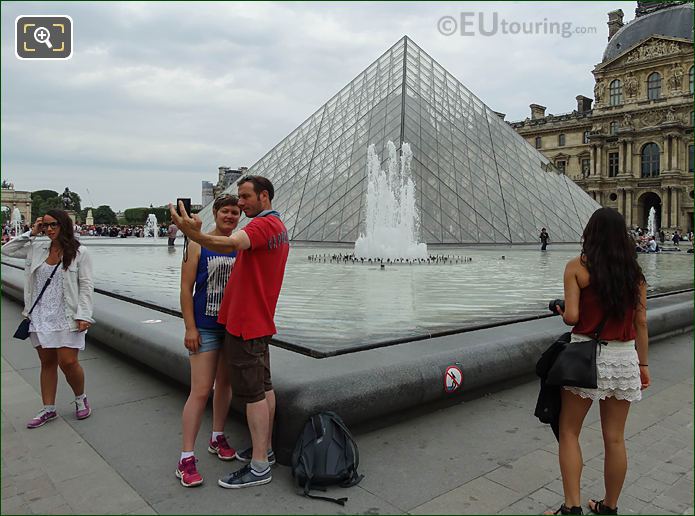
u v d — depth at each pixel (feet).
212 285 15.49
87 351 28.32
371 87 134.51
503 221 110.52
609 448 13.02
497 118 138.10
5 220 287.28
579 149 305.32
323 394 15.49
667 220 260.01
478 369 19.67
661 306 32.48
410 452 15.93
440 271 57.11
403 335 22.54
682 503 13.52
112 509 12.86
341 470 13.83
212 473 14.88
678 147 259.39
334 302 33.83
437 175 109.50
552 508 12.96
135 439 17.03
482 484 14.06
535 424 18.15
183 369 19.90
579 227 125.80
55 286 18.28
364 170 108.17
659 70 266.16
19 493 13.58
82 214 431.84
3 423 18.38
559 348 13.52
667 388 22.62
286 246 15.16
